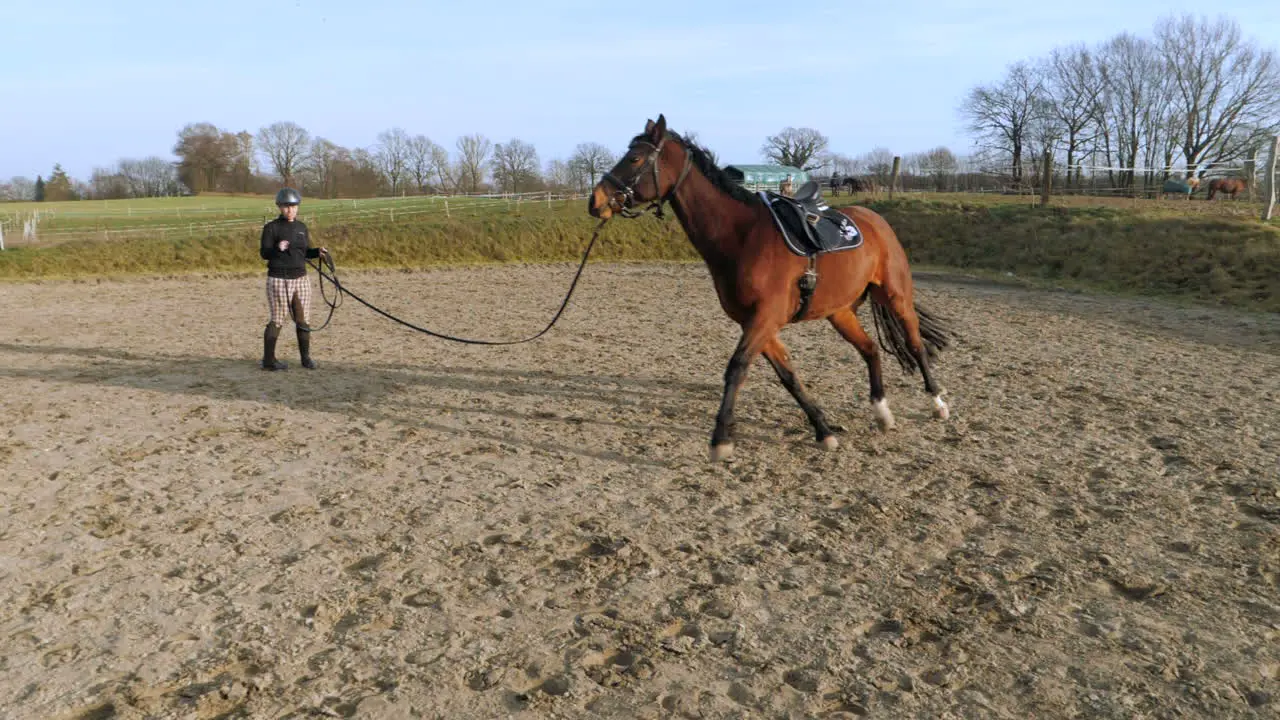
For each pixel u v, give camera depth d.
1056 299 15.50
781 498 5.05
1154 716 2.85
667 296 16.80
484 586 3.88
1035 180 31.02
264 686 3.04
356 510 4.85
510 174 65.38
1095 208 21.83
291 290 8.79
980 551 4.25
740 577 3.97
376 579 3.95
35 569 4.04
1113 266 18.08
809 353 9.92
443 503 4.96
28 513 4.78
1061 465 5.60
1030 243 20.83
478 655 3.26
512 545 4.36
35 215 32.66
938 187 37.84
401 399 7.62
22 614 3.59
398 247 27.59
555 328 12.25
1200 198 28.38
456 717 2.87
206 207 45.59
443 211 34.16
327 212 36.59
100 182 73.62
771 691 3.03
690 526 4.61
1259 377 8.42
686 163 5.55
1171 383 8.14
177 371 8.94
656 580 3.94
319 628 3.49
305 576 3.98
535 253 27.70
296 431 6.56
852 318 6.39
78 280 21.56
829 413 7.01
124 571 4.02
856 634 3.44
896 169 28.11
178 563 4.12
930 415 6.93
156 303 15.95
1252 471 5.38
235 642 3.37
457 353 10.02
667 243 27.88
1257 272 15.47
